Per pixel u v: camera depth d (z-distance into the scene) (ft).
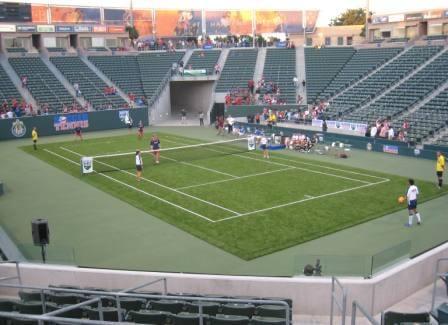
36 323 35.06
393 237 61.87
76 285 45.73
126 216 72.33
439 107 132.98
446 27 186.19
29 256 50.75
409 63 164.96
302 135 127.03
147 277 44.16
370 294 40.78
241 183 90.22
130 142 142.10
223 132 153.89
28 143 144.15
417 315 33.32
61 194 85.61
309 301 41.73
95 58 201.98
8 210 76.89
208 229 65.67
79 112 165.17
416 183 88.38
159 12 250.57
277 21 260.21
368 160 110.93
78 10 227.81
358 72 177.27
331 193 82.23
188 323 33.65
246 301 33.22
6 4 204.13
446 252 46.55
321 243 60.08
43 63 190.19
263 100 176.76
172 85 214.69
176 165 107.24
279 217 69.97
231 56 206.49
